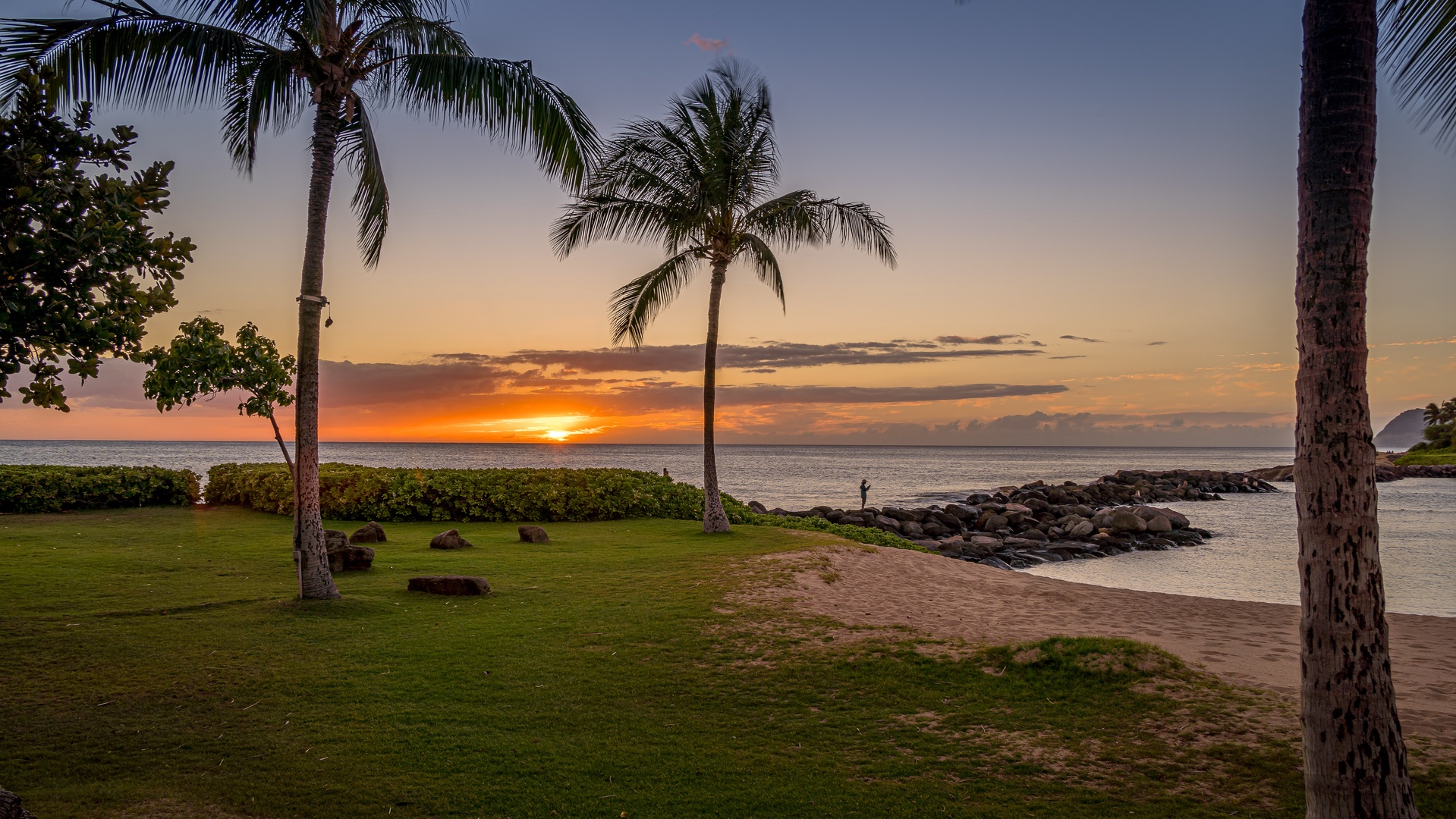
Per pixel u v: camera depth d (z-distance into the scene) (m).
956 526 32.62
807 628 9.81
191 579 12.01
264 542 15.82
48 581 11.59
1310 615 4.07
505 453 181.62
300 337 10.60
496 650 8.73
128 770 5.68
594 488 22.33
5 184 5.02
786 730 6.68
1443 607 16.00
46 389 5.45
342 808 5.19
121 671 7.70
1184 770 5.76
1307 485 4.09
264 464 25.67
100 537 16.33
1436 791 5.21
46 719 6.55
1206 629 10.63
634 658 8.55
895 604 11.62
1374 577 3.98
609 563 14.18
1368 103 4.03
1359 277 3.98
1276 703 6.97
